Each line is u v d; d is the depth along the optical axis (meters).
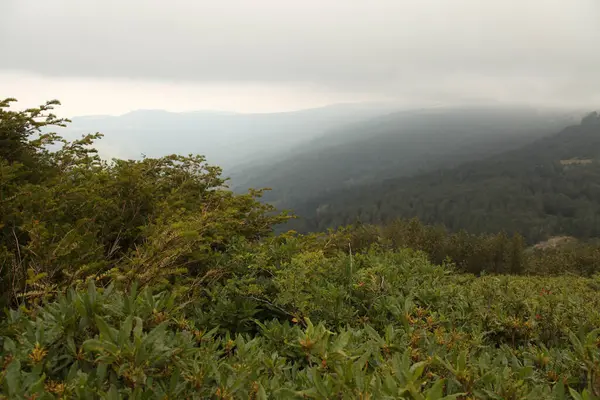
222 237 5.03
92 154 6.44
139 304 2.33
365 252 6.61
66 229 3.89
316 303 3.67
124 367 1.71
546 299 3.59
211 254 4.71
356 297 4.11
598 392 1.96
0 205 3.75
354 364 1.85
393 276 4.48
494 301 3.78
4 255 3.24
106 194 5.20
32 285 2.85
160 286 3.43
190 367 1.99
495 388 1.99
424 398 1.65
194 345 2.45
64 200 4.39
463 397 1.94
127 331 1.79
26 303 3.05
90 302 2.07
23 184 4.81
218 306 3.65
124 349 1.73
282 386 2.13
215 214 5.01
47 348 1.96
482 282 4.46
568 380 2.26
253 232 6.83
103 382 1.80
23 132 5.46
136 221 5.23
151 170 7.09
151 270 3.29
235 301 3.80
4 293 3.15
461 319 3.49
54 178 4.96
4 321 2.43
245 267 4.58
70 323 2.00
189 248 3.89
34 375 1.73
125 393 1.78
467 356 2.41
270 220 7.03
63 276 3.46
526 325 3.19
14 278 3.19
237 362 2.23
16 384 1.67
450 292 4.23
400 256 6.14
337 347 2.03
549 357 2.57
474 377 2.05
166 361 1.92
